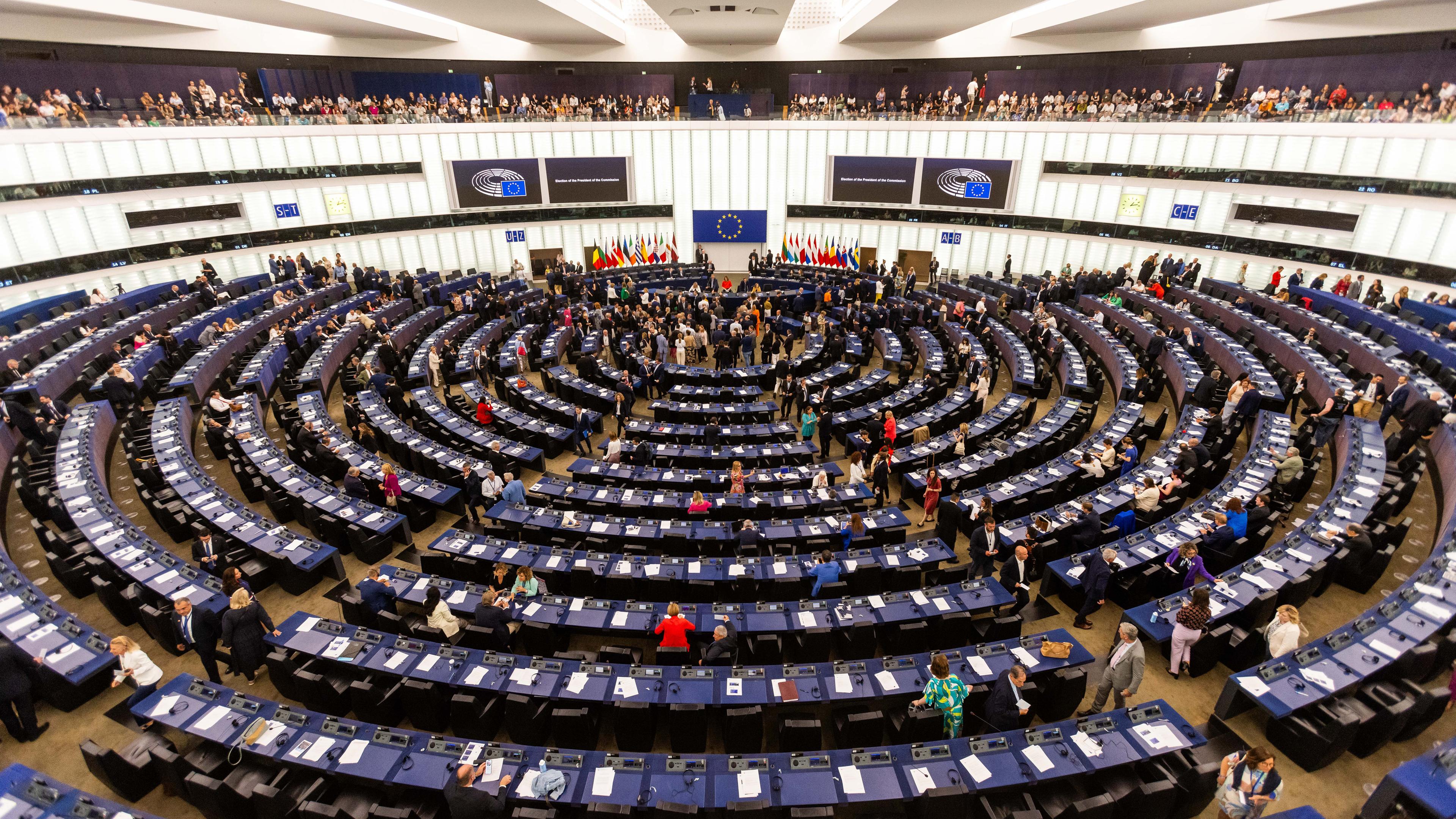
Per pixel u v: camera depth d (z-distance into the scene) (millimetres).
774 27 34219
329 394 24562
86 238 28250
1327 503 13945
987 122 37094
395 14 32344
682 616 11508
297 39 35969
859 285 35781
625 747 10086
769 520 15711
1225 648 11391
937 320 31469
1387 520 14047
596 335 29312
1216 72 34031
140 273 30391
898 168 39219
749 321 29500
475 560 13633
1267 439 17188
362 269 34719
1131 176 34688
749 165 41438
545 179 39812
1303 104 29719
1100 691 10461
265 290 31844
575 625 11500
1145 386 22453
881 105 38812
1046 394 23922
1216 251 33094
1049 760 8672
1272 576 12094
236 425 18891
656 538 14445
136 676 9859
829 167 40344
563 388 24203
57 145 26859
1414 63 28750
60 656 10445
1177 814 8750
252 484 16828
